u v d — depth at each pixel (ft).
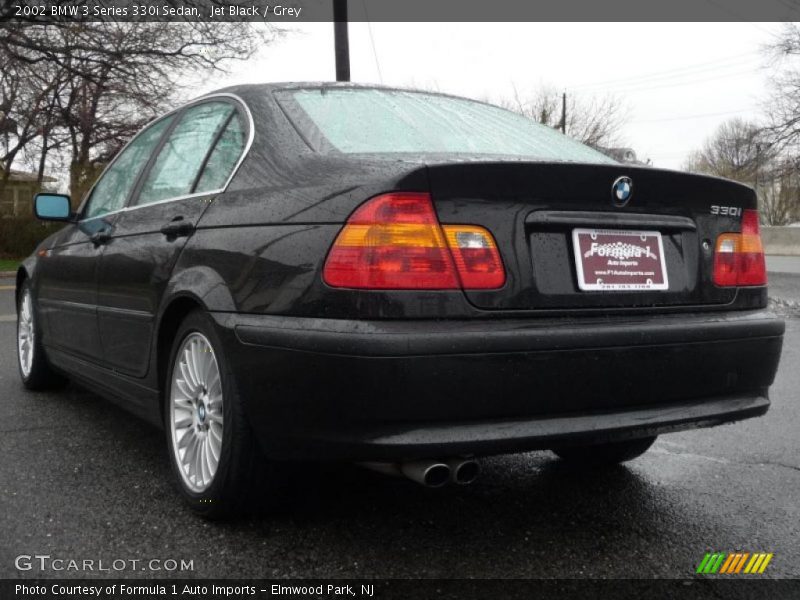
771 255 102.99
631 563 7.79
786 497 9.79
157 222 10.18
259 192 8.34
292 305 7.25
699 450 11.96
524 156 9.05
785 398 15.81
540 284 7.39
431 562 7.70
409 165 7.12
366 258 6.89
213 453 8.48
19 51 65.21
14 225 76.43
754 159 97.71
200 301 8.39
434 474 7.02
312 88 9.78
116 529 8.37
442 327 6.87
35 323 14.83
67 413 13.64
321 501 9.33
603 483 10.30
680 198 8.38
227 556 7.74
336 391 6.88
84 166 87.56
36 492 9.48
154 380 9.83
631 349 7.54
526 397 7.07
